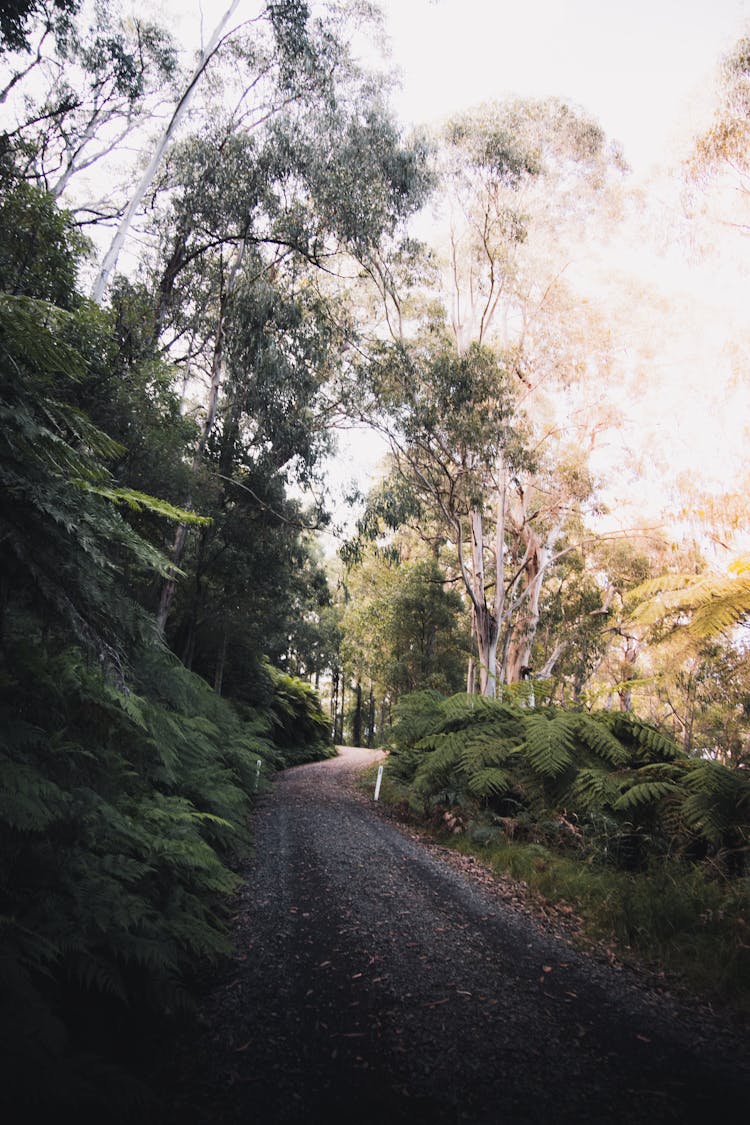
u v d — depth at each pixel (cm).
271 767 1228
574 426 2230
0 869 262
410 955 391
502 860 643
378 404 1551
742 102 1230
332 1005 318
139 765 451
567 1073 267
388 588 2447
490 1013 319
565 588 2755
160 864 376
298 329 1371
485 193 1852
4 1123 165
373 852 676
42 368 249
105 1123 201
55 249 587
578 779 690
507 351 2095
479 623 1839
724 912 446
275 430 1377
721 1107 246
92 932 262
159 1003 272
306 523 1619
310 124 1280
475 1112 235
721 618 581
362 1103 238
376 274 1808
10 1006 189
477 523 1908
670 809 603
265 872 565
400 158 1369
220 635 1571
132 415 736
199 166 1200
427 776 893
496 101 1781
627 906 472
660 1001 348
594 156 1902
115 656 267
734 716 2061
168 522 924
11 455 232
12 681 306
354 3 1276
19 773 261
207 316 1471
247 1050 271
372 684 3180
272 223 1315
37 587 249
